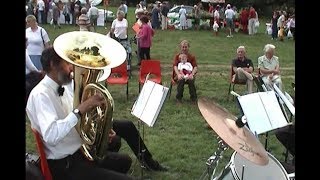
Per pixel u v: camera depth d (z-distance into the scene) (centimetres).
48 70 385
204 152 680
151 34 1368
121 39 1245
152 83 488
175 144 712
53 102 384
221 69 1438
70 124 369
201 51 1869
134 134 559
